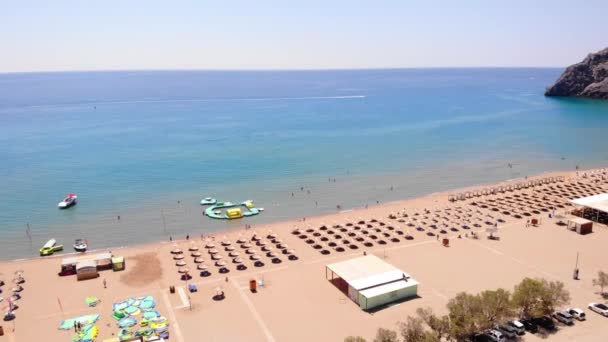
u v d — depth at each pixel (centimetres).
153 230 9706
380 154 16775
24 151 17400
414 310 5988
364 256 7231
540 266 7250
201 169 14675
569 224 8938
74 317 6019
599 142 18188
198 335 5528
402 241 8531
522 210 10119
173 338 5472
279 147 18000
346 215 10394
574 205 10331
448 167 14925
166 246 8669
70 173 14238
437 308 6006
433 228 9181
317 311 6056
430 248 8144
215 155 16625
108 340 5228
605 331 5300
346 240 8538
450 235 8769
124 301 6366
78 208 11144
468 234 8769
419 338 4856
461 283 6712
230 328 5675
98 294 6669
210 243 8519
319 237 8862
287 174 14138
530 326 5362
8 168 14838
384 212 10481
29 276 7381
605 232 8731
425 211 10300
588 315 5678
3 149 17750
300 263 7638
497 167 14850
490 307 5241
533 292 5503
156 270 7500
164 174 14112
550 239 8425
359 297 6147
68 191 12475
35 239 9294
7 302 6462
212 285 6869
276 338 5447
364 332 5525
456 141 19000
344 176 13938
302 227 9569
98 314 6078
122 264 7588
